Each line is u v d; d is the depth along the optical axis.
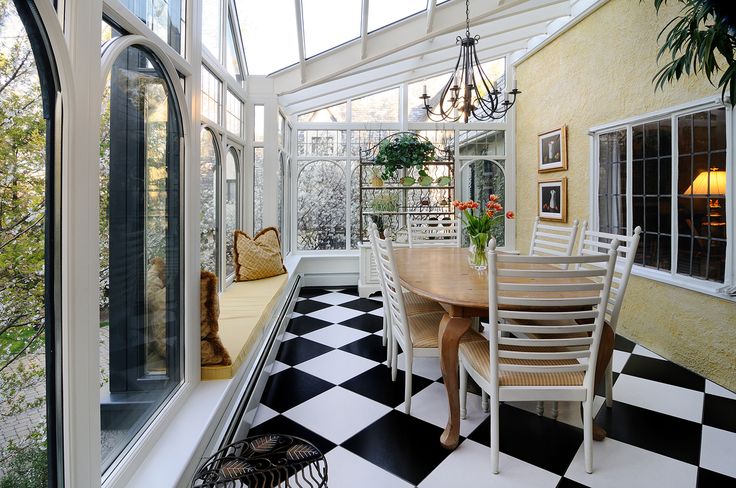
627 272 2.04
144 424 1.39
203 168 2.88
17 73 0.81
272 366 2.85
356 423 2.14
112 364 1.27
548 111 4.61
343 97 5.27
